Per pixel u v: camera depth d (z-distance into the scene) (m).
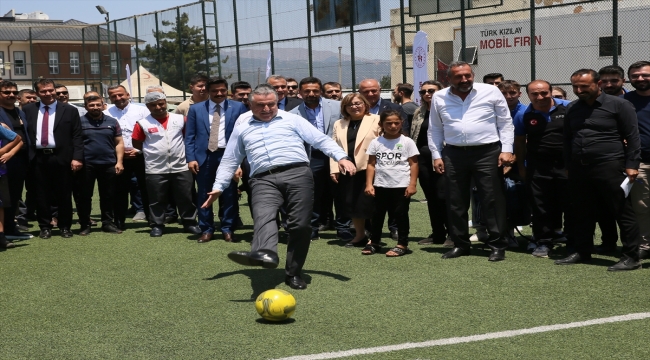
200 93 9.33
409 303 5.52
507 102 7.62
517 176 7.59
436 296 5.71
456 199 7.18
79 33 38.62
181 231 9.37
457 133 7.03
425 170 7.84
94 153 9.17
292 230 6.00
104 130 9.22
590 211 6.67
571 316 5.07
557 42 15.55
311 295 5.85
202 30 23.03
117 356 4.50
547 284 6.00
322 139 6.01
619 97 6.43
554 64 15.63
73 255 7.86
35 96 10.80
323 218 9.06
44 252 8.06
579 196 6.64
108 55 27.64
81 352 4.61
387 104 8.42
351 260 7.20
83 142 9.14
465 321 5.02
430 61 18.25
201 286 6.27
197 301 5.77
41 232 9.05
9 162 8.73
